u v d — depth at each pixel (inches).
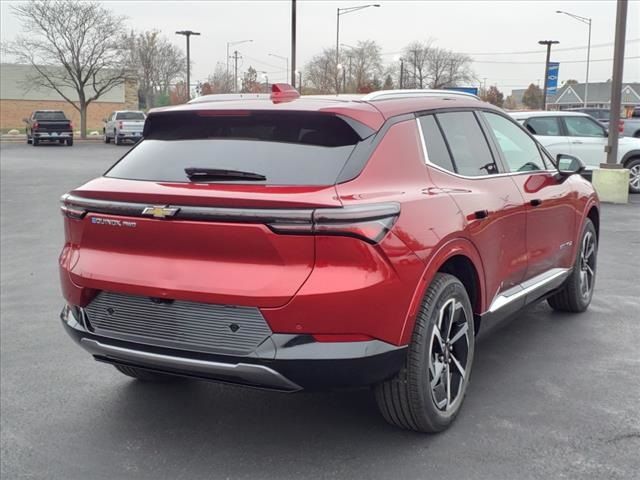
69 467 149.1
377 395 146.9
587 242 245.0
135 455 152.9
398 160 147.9
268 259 130.3
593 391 177.8
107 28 1924.2
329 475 140.4
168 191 136.5
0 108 2423.7
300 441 155.4
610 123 563.2
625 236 406.3
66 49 1916.8
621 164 591.8
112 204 141.9
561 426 158.1
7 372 207.0
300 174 137.8
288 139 146.9
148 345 141.0
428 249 141.5
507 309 182.7
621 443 149.7
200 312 135.6
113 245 145.2
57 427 168.2
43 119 1528.1
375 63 2613.2
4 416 175.3
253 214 128.6
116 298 145.2
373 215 130.3
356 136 144.2
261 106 149.7
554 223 211.0
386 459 145.5
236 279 131.3
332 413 169.6
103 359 151.7
